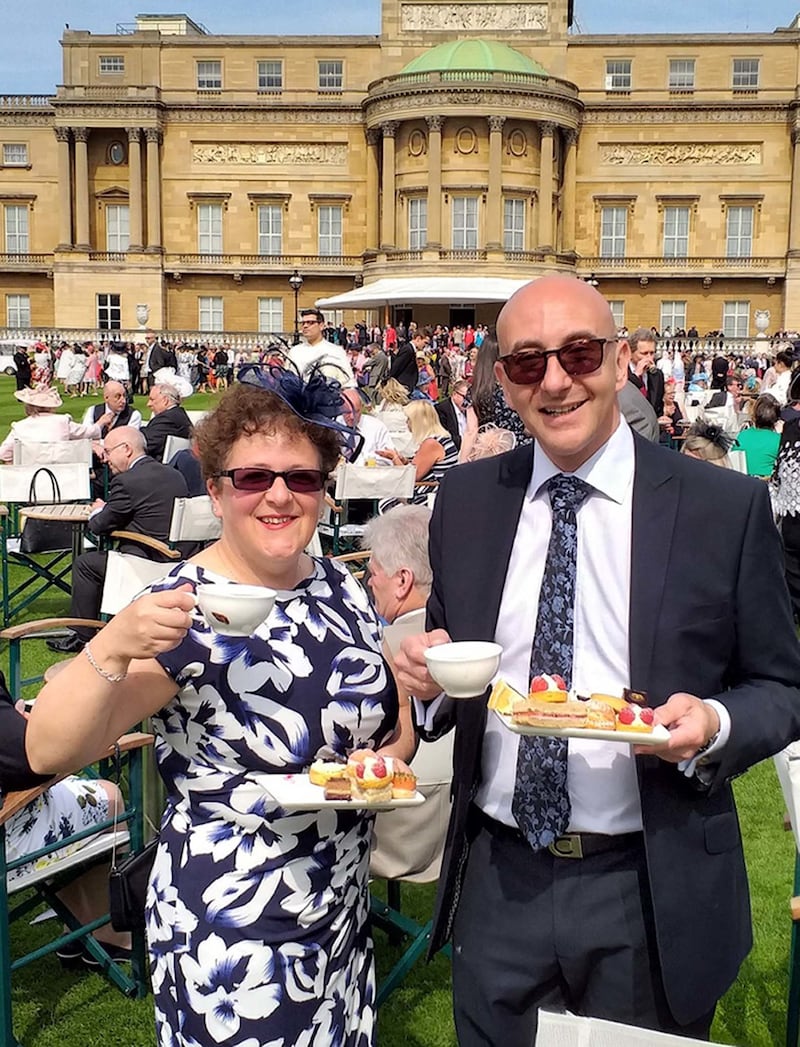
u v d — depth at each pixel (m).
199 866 2.51
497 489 2.70
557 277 2.54
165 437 11.80
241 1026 2.46
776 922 4.74
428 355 37.31
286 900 2.50
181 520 7.22
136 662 2.42
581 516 2.55
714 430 8.70
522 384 2.49
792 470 8.61
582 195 55.47
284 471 2.53
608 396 2.49
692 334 52.59
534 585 2.60
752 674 2.50
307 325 10.88
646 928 2.49
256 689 2.49
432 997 4.22
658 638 2.41
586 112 54.81
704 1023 2.52
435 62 52.69
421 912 4.78
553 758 2.52
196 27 72.00
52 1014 4.06
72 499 9.90
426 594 3.83
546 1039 2.21
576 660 2.52
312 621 2.61
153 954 2.59
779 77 55.03
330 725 2.56
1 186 57.78
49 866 3.76
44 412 11.70
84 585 8.13
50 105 56.03
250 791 2.50
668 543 2.45
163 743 2.60
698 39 55.28
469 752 2.60
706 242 55.22
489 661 2.30
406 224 53.19
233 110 55.34
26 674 7.96
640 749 2.25
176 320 57.09
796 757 3.23
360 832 2.67
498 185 50.84
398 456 10.92
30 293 58.84
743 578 2.44
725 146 54.53
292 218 56.00
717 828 2.50
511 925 2.57
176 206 56.16
